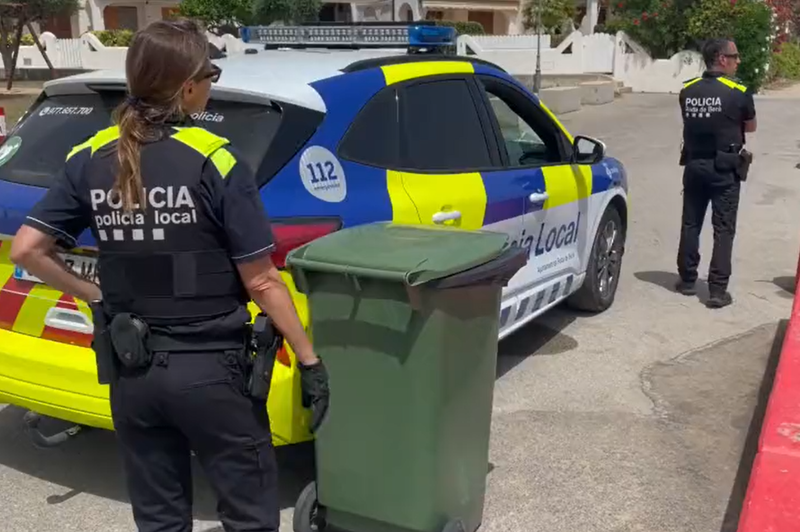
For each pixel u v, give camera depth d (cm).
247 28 489
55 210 230
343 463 303
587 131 1571
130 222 223
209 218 224
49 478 380
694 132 605
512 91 485
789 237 836
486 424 321
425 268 273
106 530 339
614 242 611
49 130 362
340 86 360
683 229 642
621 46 2247
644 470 388
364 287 284
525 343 546
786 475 311
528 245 473
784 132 1556
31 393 337
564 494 368
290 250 313
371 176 361
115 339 228
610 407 454
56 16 2403
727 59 598
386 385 289
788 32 2822
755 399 464
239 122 333
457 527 305
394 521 301
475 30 2752
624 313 608
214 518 349
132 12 2919
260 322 238
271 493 252
